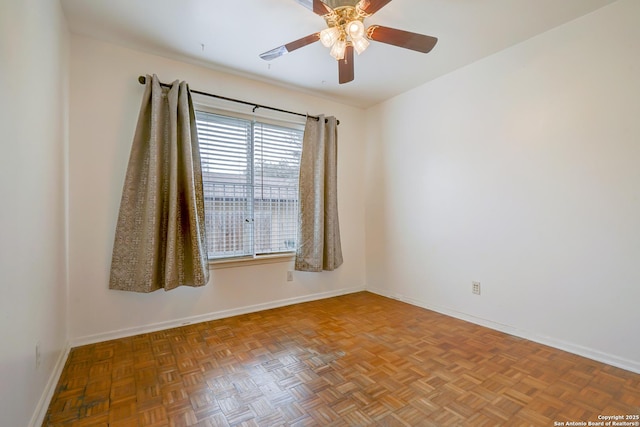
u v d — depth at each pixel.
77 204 2.25
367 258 3.90
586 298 2.08
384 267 3.66
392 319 2.84
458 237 2.86
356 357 2.09
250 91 3.02
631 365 1.89
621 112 1.92
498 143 2.54
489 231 2.62
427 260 3.15
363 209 3.93
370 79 3.04
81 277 2.26
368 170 3.86
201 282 2.50
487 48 2.47
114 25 2.14
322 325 2.68
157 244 2.37
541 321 2.30
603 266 2.00
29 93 1.34
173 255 2.41
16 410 1.17
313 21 2.10
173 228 2.40
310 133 3.35
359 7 1.62
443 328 2.61
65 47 2.07
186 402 1.59
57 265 1.84
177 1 1.88
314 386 1.74
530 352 2.15
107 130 2.36
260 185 3.11
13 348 1.14
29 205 1.33
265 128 3.14
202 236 2.62
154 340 2.35
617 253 1.95
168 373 1.87
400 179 3.45
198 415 1.49
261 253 3.11
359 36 1.72
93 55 2.31
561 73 2.17
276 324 2.70
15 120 1.17
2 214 1.05
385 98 3.55
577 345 2.12
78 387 1.71
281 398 1.63
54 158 1.77
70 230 2.21
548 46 2.23
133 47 2.43
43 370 1.52
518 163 2.42
